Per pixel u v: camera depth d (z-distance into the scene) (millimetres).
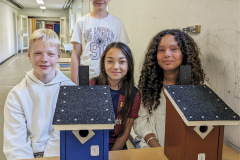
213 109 789
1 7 9297
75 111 759
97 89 876
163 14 1741
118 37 1899
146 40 2082
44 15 15250
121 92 1305
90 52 1801
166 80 1276
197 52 1199
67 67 3941
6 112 1175
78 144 774
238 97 990
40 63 1186
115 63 1223
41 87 1221
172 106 865
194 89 886
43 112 1220
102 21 1788
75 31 1838
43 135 1213
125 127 1316
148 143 1221
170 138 890
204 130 830
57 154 1175
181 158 800
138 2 2268
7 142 1133
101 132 775
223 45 1082
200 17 1271
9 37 10875
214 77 1159
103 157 794
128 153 954
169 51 1160
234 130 1021
